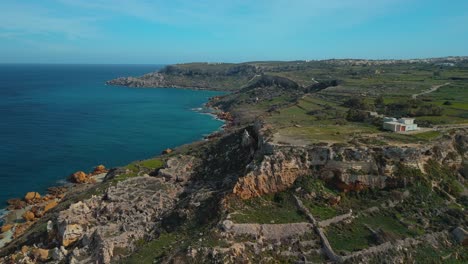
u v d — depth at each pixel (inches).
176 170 3833.7
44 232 3063.5
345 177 2802.7
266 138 3228.3
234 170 3550.7
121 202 3179.1
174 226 2790.4
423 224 2551.7
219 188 3166.8
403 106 4650.6
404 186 2787.9
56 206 3828.7
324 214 2598.4
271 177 2819.9
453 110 4355.3
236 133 4375.0
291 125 3875.5
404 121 3565.5
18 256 2775.6
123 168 4247.0
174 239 2576.3
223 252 2273.6
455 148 3181.6
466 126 3585.1
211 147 4343.0
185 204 2972.4
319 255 2336.4
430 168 2913.4
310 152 2906.0
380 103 5027.1
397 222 2564.0
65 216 2967.5
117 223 2898.6
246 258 2278.5
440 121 3806.6
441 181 2866.6
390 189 2787.9
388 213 2637.8
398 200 2719.0
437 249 2400.3
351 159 2842.0
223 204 2672.2
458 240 2464.3
